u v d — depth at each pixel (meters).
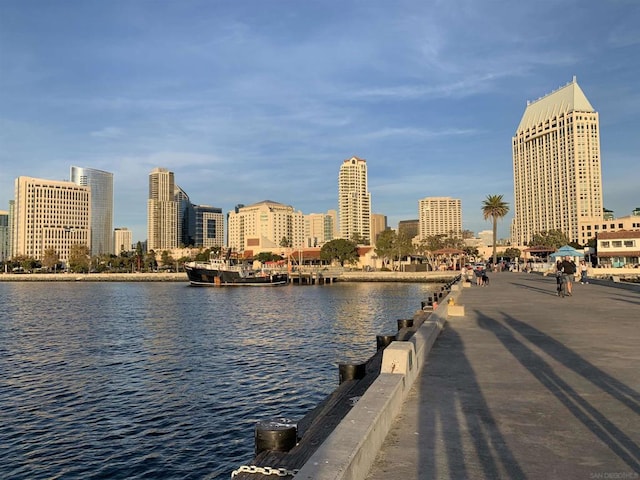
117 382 21.41
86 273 179.50
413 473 4.82
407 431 6.02
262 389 20.08
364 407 5.73
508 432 5.96
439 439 5.74
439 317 14.45
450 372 9.12
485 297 26.69
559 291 27.12
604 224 169.88
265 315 48.72
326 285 107.75
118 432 15.43
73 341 32.94
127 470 12.84
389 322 42.16
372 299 67.75
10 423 16.28
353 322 42.34
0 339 34.09
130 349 29.55
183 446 14.32
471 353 10.93
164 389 20.19
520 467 4.95
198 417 16.75
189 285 119.50
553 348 11.40
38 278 162.62
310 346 30.08
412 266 135.12
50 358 26.95
